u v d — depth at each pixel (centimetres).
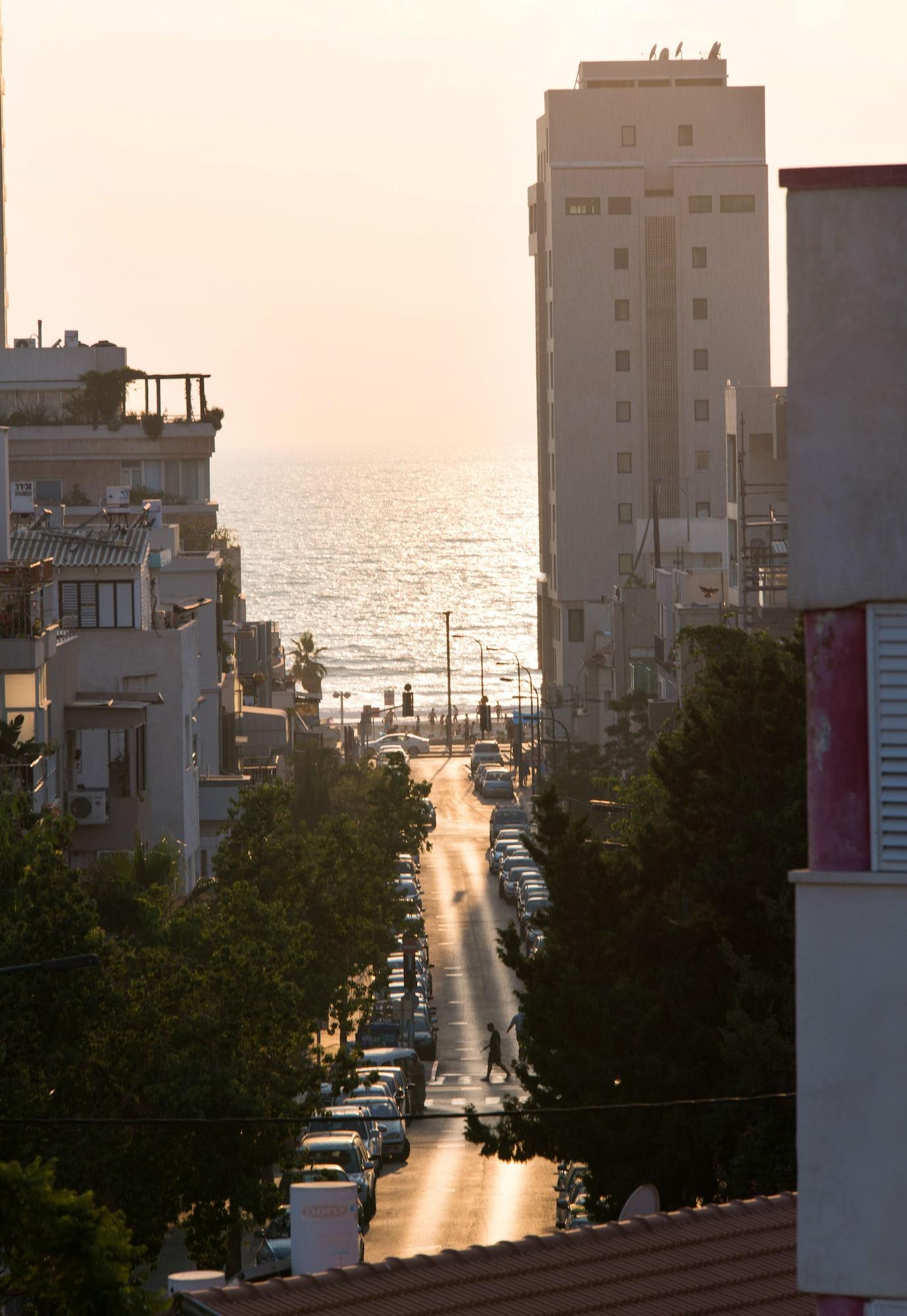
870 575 2267
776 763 6606
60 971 5916
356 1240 4238
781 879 6366
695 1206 6153
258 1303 3528
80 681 12756
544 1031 6397
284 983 6981
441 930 17875
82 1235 3341
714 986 6397
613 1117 6200
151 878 9088
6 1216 3322
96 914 6219
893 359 2262
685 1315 3441
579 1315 3466
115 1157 6081
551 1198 8869
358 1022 12769
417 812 17562
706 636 10712
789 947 6384
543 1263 3762
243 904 8162
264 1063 6831
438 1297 3569
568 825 6700
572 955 6488
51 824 6950
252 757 19312
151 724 12825
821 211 2273
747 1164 5784
